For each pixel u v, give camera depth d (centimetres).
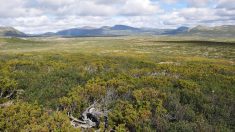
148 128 773
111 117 846
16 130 748
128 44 12275
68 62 2327
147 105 917
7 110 840
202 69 1973
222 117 903
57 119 785
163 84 1255
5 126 757
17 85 1208
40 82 1321
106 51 7238
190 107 976
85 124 873
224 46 8988
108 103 986
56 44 14662
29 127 736
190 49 7938
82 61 2406
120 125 789
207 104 993
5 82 1184
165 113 896
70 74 1516
